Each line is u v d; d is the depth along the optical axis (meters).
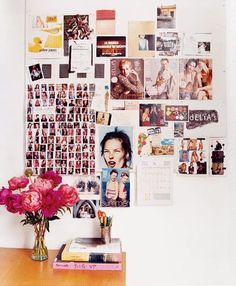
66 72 1.56
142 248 1.55
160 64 1.56
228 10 1.57
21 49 1.58
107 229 1.46
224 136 1.55
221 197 1.56
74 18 1.57
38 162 1.56
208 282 1.55
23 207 1.30
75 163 1.56
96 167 1.56
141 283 1.55
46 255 1.43
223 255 1.55
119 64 1.56
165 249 1.56
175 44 1.56
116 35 1.56
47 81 1.57
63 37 1.57
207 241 1.56
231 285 1.55
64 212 1.56
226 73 1.56
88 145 1.56
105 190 1.56
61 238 1.56
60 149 1.56
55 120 1.56
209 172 1.55
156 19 1.56
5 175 1.57
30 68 1.57
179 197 1.56
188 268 1.56
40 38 1.57
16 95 1.58
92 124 1.56
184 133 1.56
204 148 1.55
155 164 1.55
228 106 1.56
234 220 1.56
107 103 1.56
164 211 1.56
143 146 1.55
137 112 1.56
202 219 1.56
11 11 1.58
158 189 1.56
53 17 1.57
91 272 1.30
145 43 1.56
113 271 1.31
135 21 1.56
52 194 1.34
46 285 1.19
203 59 1.56
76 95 1.56
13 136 1.57
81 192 1.56
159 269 1.55
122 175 1.55
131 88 1.56
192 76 1.56
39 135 1.56
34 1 1.57
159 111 1.56
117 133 1.56
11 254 1.48
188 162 1.56
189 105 1.56
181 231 1.56
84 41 1.56
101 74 1.56
